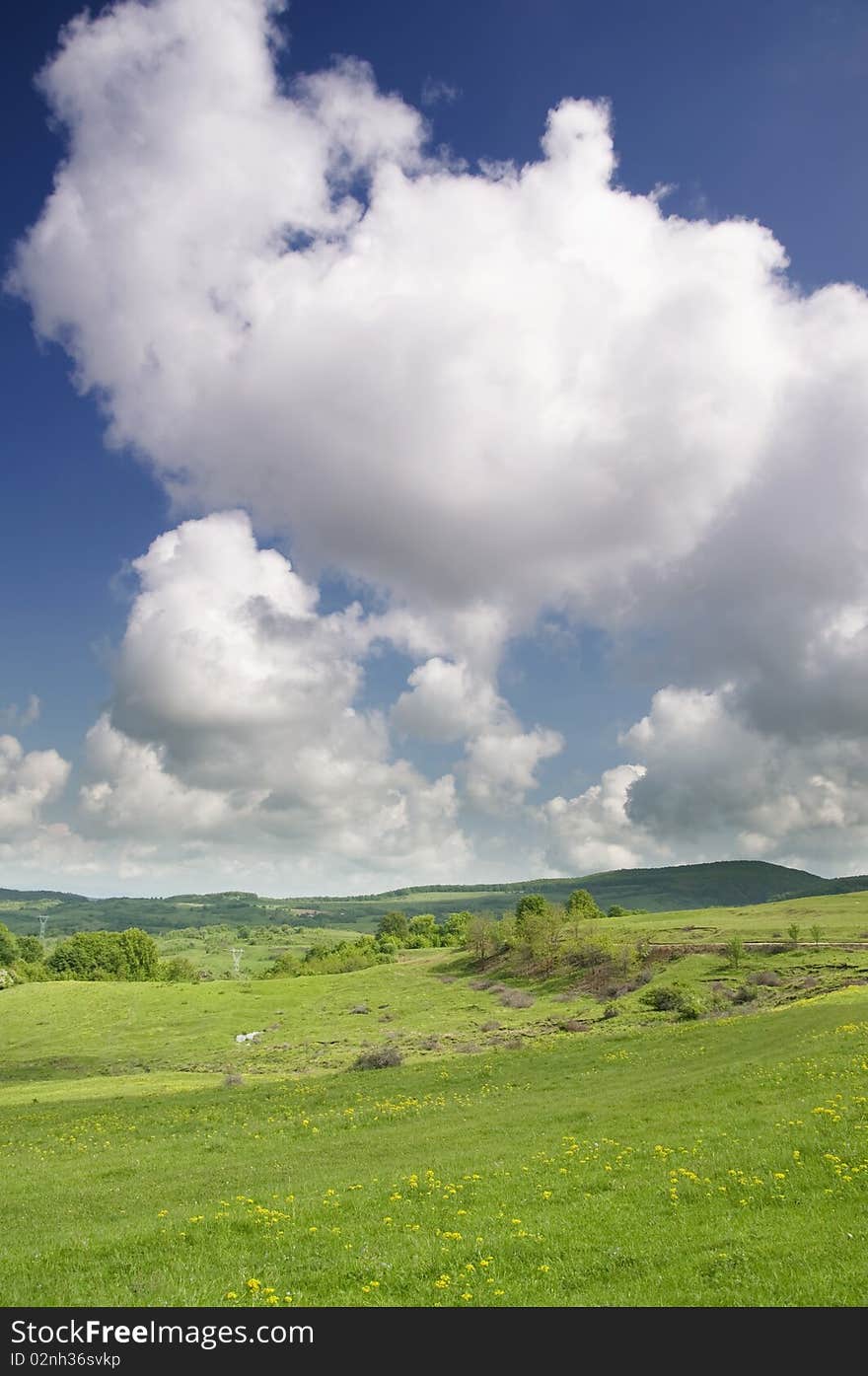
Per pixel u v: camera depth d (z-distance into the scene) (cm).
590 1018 10588
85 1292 1805
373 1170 3094
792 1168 2475
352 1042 10881
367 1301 1706
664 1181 2478
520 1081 5319
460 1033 10819
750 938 14088
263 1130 4422
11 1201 3089
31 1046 12019
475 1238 2059
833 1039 4950
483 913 17575
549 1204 2352
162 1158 3878
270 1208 2533
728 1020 6825
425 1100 4969
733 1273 1716
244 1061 10012
